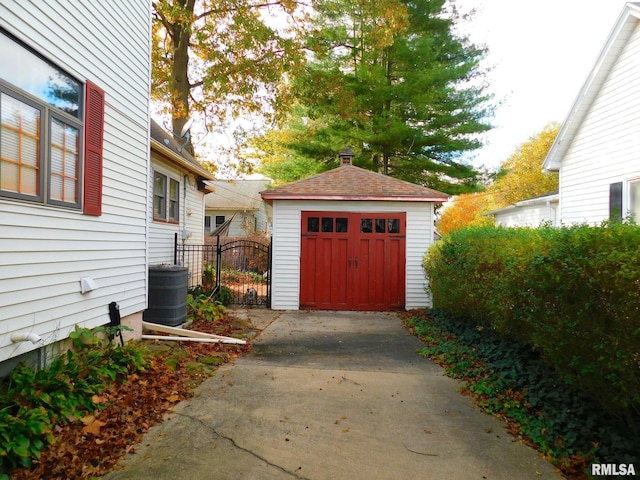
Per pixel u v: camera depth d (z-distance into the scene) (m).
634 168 7.86
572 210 9.80
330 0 16.19
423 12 16.02
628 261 2.68
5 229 3.34
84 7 4.55
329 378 4.91
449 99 16.52
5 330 3.36
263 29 13.51
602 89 8.74
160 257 9.59
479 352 5.61
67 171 4.26
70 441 3.09
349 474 2.83
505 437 3.44
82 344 4.24
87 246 4.66
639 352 2.69
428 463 3.00
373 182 10.45
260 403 4.07
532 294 3.87
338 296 9.90
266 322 8.38
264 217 28.77
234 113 16.88
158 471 2.80
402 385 4.71
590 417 3.33
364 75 15.64
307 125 19.11
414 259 9.84
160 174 9.62
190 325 7.71
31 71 3.65
